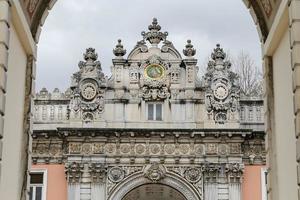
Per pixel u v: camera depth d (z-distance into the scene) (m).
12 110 15.83
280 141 16.31
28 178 17.06
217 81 39.31
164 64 39.88
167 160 38.12
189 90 39.44
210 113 38.94
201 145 38.34
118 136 38.16
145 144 38.34
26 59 17.34
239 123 38.84
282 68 16.14
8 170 15.46
